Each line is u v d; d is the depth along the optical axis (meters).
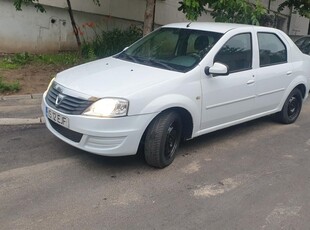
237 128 6.53
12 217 3.55
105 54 10.52
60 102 4.48
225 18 8.89
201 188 4.34
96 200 3.93
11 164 4.57
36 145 5.16
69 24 11.15
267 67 6.04
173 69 4.96
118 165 4.73
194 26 5.75
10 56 9.77
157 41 5.76
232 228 3.61
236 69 5.52
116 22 12.33
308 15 13.52
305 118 7.49
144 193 4.14
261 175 4.78
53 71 8.81
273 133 6.40
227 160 5.16
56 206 3.77
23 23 10.23
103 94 4.24
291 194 4.34
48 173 4.41
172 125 4.73
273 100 6.32
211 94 5.08
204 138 5.92
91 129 4.19
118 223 3.57
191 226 3.60
